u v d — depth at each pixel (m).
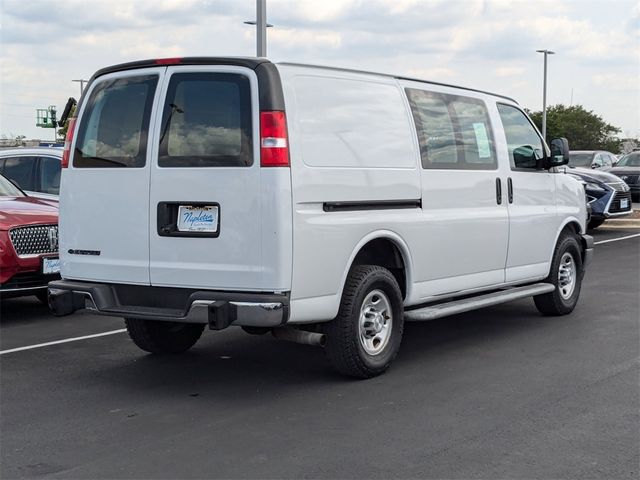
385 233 6.54
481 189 7.74
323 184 5.99
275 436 5.17
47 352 7.65
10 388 6.40
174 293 6.09
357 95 6.46
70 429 5.39
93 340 8.17
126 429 5.37
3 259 8.70
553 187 8.88
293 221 5.75
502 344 7.75
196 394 6.18
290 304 5.77
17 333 8.55
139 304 6.29
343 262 6.15
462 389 6.21
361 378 6.52
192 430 5.32
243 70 5.86
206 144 5.91
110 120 6.38
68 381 6.60
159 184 6.05
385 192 6.57
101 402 6.00
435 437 5.11
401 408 5.73
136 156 6.18
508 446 4.93
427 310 7.06
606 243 16.62
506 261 8.11
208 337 8.20
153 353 7.49
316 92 6.11
